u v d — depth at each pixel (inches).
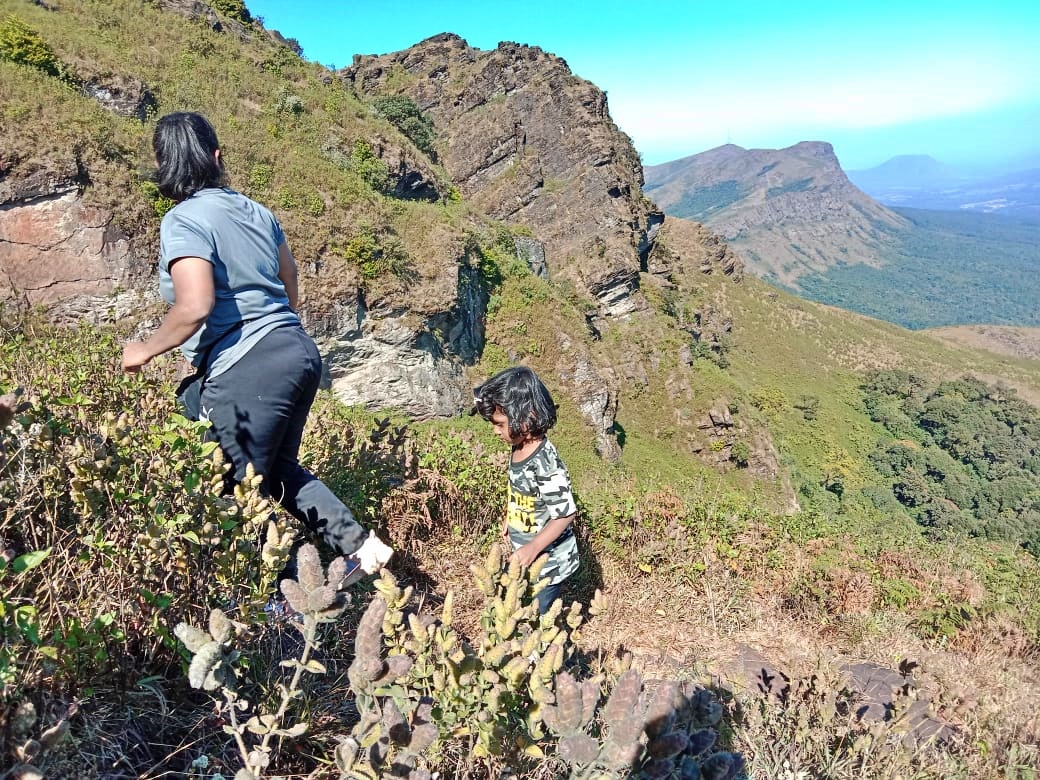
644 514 185.0
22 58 640.4
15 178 538.0
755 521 206.1
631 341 1568.7
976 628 173.3
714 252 3644.2
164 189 84.2
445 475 163.5
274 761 59.9
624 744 36.3
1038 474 2923.2
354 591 99.4
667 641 135.7
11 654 45.5
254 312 83.8
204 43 1008.9
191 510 67.1
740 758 38.8
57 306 561.0
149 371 127.8
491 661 50.6
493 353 1026.1
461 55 2118.6
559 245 1723.7
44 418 71.4
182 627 43.7
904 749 88.5
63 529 66.6
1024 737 104.0
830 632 163.0
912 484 2453.2
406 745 39.8
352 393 762.2
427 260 830.5
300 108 1002.1
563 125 1796.3
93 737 51.4
